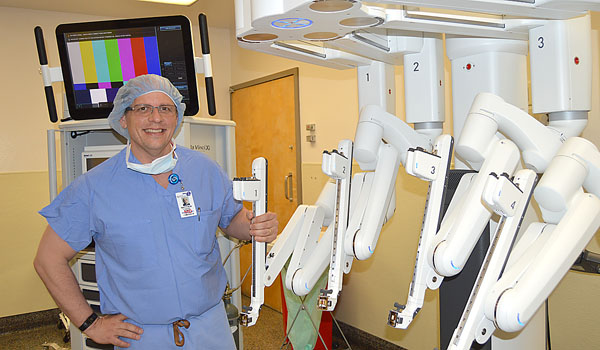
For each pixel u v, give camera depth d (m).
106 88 2.14
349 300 3.54
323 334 3.09
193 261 1.56
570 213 1.02
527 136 1.15
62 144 2.45
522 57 1.42
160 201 1.55
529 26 1.26
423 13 1.10
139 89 1.52
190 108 2.11
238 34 1.08
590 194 1.06
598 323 2.05
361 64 1.51
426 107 1.45
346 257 1.26
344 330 3.58
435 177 1.08
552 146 1.16
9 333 4.08
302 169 4.01
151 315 1.52
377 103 1.53
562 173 1.03
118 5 4.16
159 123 1.51
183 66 2.06
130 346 1.53
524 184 1.00
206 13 4.46
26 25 4.23
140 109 1.51
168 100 1.54
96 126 2.22
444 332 1.45
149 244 1.52
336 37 1.11
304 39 1.12
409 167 1.06
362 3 0.91
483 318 1.01
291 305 2.69
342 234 1.21
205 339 1.59
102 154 2.40
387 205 1.30
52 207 1.55
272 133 4.41
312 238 1.35
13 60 4.19
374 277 3.31
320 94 3.77
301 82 3.99
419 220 2.95
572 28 1.24
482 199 0.98
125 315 1.53
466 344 0.99
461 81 1.43
